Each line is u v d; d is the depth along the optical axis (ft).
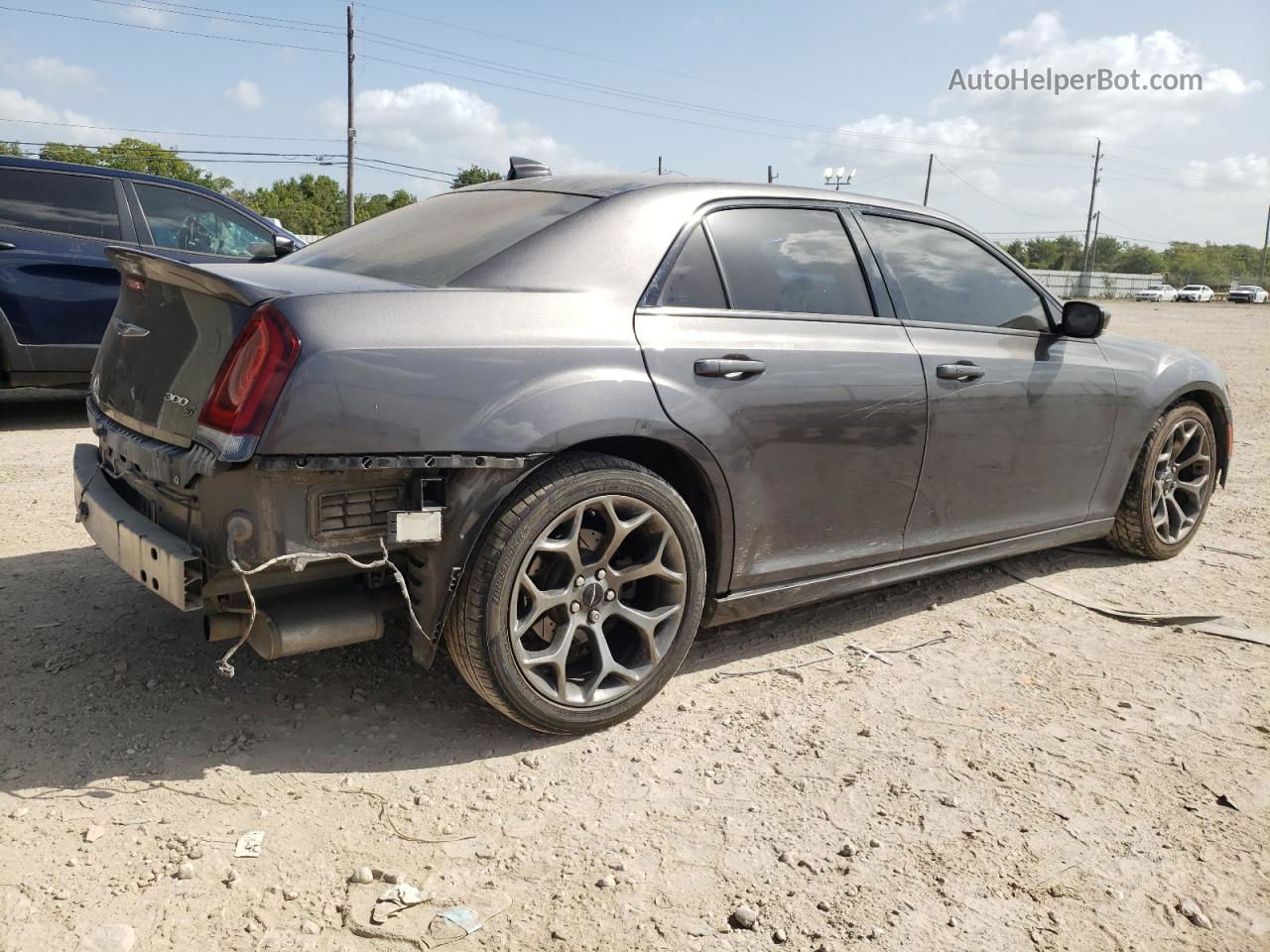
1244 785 9.20
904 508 11.79
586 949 6.72
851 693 10.78
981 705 10.64
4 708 9.45
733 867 7.68
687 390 9.58
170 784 8.36
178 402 8.41
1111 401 14.12
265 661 10.71
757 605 10.77
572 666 9.84
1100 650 12.29
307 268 9.84
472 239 9.82
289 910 6.93
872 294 11.66
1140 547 15.65
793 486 10.60
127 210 23.94
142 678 10.18
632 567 9.52
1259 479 22.71
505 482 8.57
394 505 8.37
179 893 7.02
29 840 7.50
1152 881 7.76
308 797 8.30
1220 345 67.77
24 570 13.05
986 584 14.56
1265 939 7.16
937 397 11.73
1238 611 13.74
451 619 8.79
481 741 9.37
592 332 9.19
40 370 23.00
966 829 8.32
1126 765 9.50
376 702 10.00
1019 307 13.41
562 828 8.05
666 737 9.63
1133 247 428.97
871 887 7.52
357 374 7.93
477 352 8.48
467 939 6.74
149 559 8.26
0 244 22.24
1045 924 7.20
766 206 11.05
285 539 7.93
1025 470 13.14
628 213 10.02
